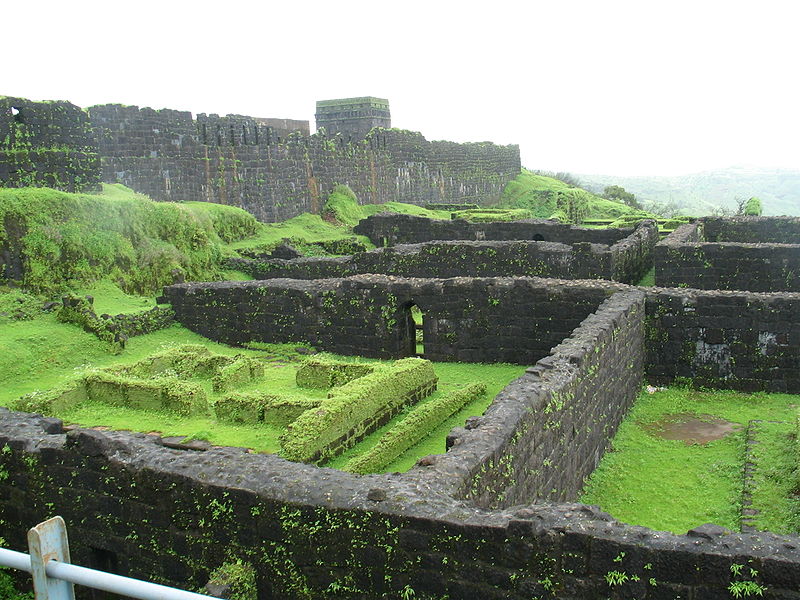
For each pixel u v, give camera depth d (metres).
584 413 13.98
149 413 15.94
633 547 6.65
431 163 71.81
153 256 28.62
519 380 12.44
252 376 18.48
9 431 10.41
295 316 23.36
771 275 27.25
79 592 9.48
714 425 17.28
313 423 13.33
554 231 39.72
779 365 19.25
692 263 28.22
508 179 88.69
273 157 48.41
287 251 37.56
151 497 8.83
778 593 6.26
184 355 19.38
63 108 28.81
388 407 15.80
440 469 8.56
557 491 12.23
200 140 43.00
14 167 26.66
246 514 8.23
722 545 6.56
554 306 20.55
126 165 38.38
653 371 20.55
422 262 33.94
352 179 58.75
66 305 21.81
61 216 25.56
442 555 7.29
